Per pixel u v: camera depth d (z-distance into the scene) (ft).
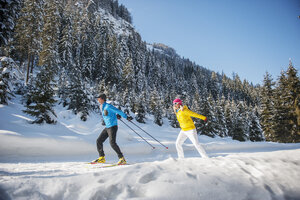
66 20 148.46
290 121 70.08
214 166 7.61
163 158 19.22
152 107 105.60
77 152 20.35
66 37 128.16
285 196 5.19
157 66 219.82
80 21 169.37
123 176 6.34
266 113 82.07
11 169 10.83
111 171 7.00
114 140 13.32
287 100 71.20
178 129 98.02
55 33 110.01
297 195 5.24
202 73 336.29
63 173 8.55
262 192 5.41
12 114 27.35
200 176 6.36
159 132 71.72
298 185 5.75
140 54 202.69
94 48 154.61
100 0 385.50
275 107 74.49
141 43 242.17
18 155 16.11
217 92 274.57
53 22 108.78
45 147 18.57
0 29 45.11
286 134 70.90
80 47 152.35
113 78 143.84
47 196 5.29
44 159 16.29
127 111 86.74
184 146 30.22
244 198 5.14
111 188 5.58
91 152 21.61
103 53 147.74
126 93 100.78
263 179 6.20
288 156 8.78
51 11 110.22
